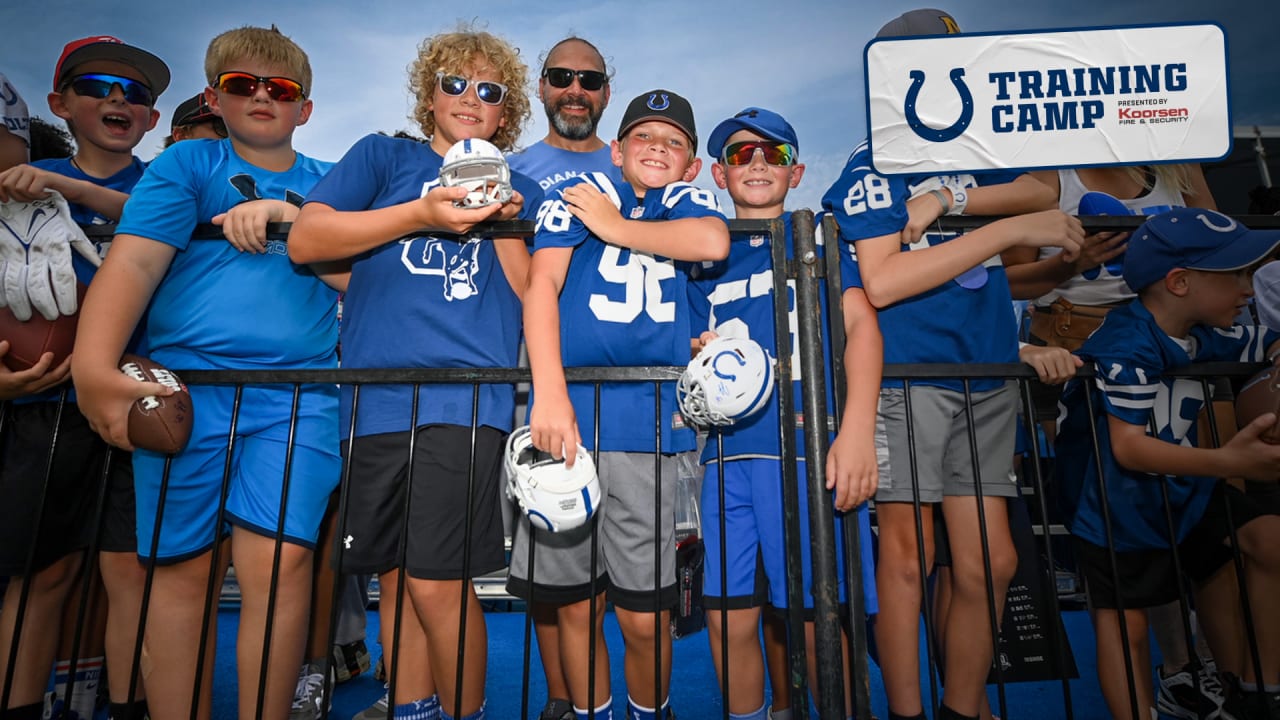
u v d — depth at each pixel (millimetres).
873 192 1871
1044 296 2588
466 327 1768
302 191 2068
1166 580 1945
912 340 1937
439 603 1638
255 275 1839
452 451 1697
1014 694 2668
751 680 1821
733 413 1571
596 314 1791
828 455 1725
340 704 2584
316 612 2414
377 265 1809
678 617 2186
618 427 1776
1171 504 1962
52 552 1915
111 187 2379
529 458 1589
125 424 1583
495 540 1729
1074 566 3020
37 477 1896
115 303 1633
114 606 1882
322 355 1947
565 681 1912
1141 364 1808
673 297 1837
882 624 1942
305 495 1771
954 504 1924
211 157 1926
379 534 1688
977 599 1862
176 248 1772
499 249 1895
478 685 1675
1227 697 2090
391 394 1734
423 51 2021
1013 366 1772
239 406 1708
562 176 2912
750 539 1857
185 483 1756
